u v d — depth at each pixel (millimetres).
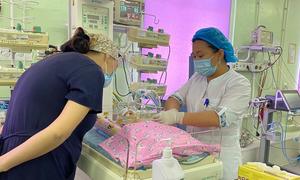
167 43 2094
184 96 1856
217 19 3533
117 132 1166
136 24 2143
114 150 1042
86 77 935
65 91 953
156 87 2035
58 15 2307
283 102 3154
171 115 1455
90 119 1039
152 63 2031
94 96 929
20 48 1569
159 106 1812
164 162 892
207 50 1609
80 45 1061
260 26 3693
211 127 1484
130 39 1967
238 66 3549
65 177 1032
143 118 1466
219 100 1642
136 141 1035
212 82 1693
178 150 1013
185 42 3270
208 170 1049
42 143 847
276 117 3631
